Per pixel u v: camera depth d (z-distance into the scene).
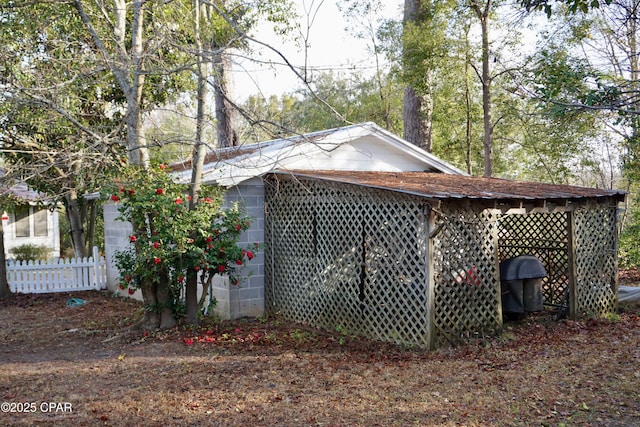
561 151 16.94
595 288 10.31
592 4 5.62
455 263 8.16
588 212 10.22
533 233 11.30
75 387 6.34
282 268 10.22
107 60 8.38
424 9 16.38
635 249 15.80
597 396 5.93
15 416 5.43
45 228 21.58
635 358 7.36
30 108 9.91
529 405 5.70
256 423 5.25
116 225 13.83
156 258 8.24
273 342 8.45
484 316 8.45
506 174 22.78
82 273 14.55
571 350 7.88
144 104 10.94
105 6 10.27
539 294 9.56
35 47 9.75
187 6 10.41
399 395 6.01
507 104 15.91
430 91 17.58
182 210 8.52
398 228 8.17
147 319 9.26
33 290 14.08
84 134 9.27
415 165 12.45
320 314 9.45
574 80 5.94
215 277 10.40
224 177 9.32
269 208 10.48
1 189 8.30
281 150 10.10
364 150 11.55
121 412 5.53
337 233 9.18
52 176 11.84
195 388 6.26
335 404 5.75
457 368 7.00
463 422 5.28
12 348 8.40
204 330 9.12
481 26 16.48
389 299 8.33
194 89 10.41
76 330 9.57
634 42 8.97
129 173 8.50
